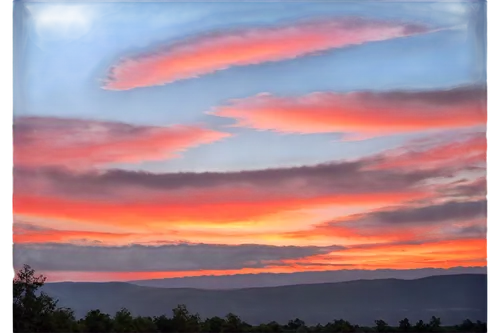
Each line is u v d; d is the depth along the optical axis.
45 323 16.00
